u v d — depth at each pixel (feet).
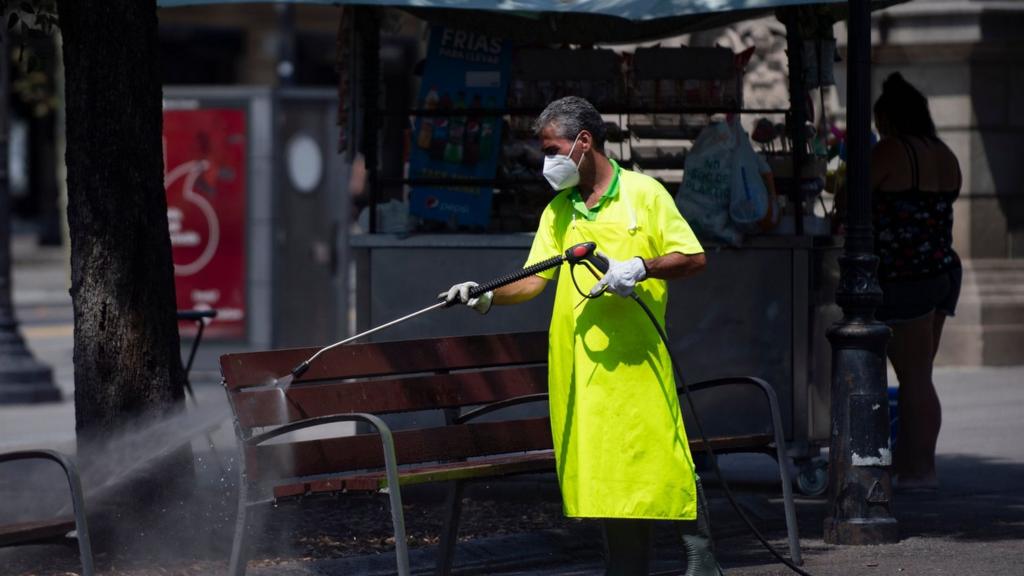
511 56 50.88
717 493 49.83
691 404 35.83
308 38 200.13
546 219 34.81
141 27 40.29
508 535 42.55
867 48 41.60
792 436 49.78
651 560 40.27
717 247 48.93
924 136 50.03
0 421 73.41
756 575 38.42
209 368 90.48
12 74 115.24
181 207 90.38
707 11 46.01
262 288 89.86
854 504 41.88
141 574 38.70
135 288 40.60
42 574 38.42
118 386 40.47
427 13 51.01
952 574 38.09
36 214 249.34
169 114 90.12
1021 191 85.56
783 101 68.59
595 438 33.32
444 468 36.09
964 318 84.64
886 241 49.16
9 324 81.97
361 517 45.83
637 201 33.60
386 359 38.32
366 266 50.39
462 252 49.73
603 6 46.88
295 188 90.79
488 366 40.45
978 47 82.64
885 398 41.93
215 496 44.86
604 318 33.37
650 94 50.70
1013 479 52.39
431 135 50.72
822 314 50.65
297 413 36.01
